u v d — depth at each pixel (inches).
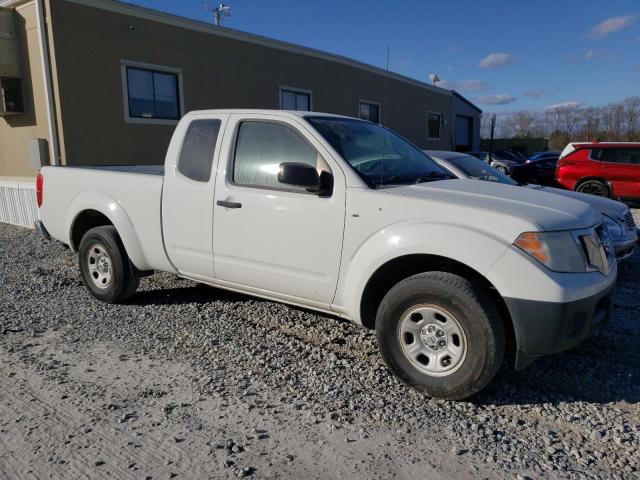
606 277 134.2
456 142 1155.3
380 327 139.9
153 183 187.5
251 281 167.3
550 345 122.8
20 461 108.8
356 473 105.5
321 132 155.6
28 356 160.6
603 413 128.5
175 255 184.9
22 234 391.2
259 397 135.6
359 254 141.9
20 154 450.3
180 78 492.7
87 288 216.7
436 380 132.8
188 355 161.6
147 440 116.1
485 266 123.9
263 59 583.8
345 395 137.0
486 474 105.1
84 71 417.7
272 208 156.9
